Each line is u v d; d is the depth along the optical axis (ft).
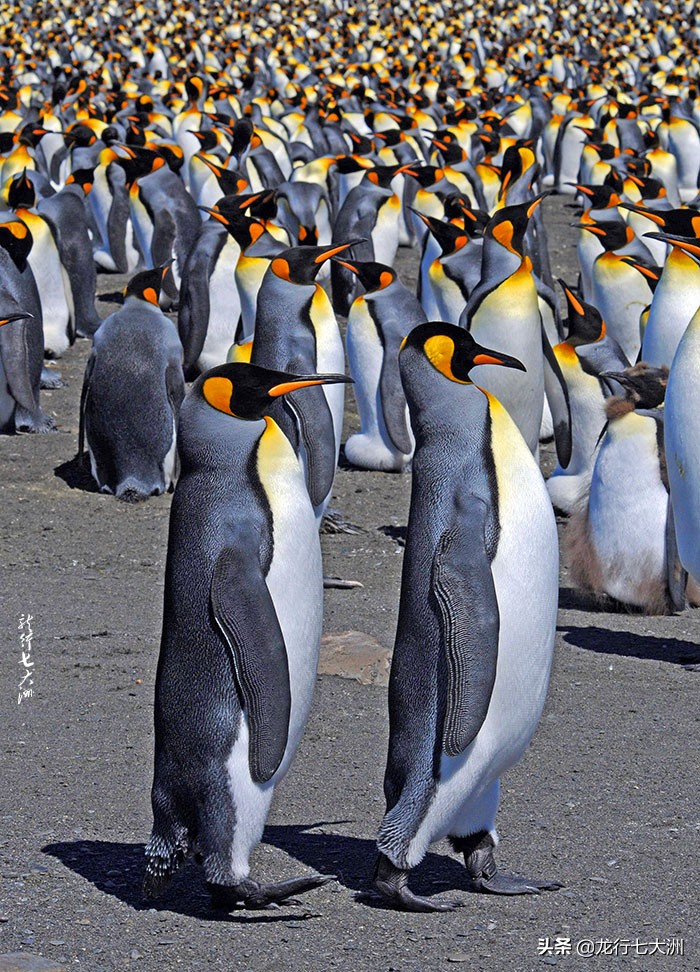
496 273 37.70
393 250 75.41
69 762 25.00
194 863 21.40
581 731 26.68
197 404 19.16
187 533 18.90
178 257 72.38
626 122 117.29
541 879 20.71
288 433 33.17
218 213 47.34
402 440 46.60
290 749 19.76
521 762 25.17
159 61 200.64
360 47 213.66
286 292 36.42
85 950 18.62
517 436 19.53
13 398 50.39
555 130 134.21
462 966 18.24
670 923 19.43
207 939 18.94
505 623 19.15
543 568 19.36
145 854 19.51
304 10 263.70
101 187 87.86
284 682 18.52
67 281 62.95
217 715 18.74
